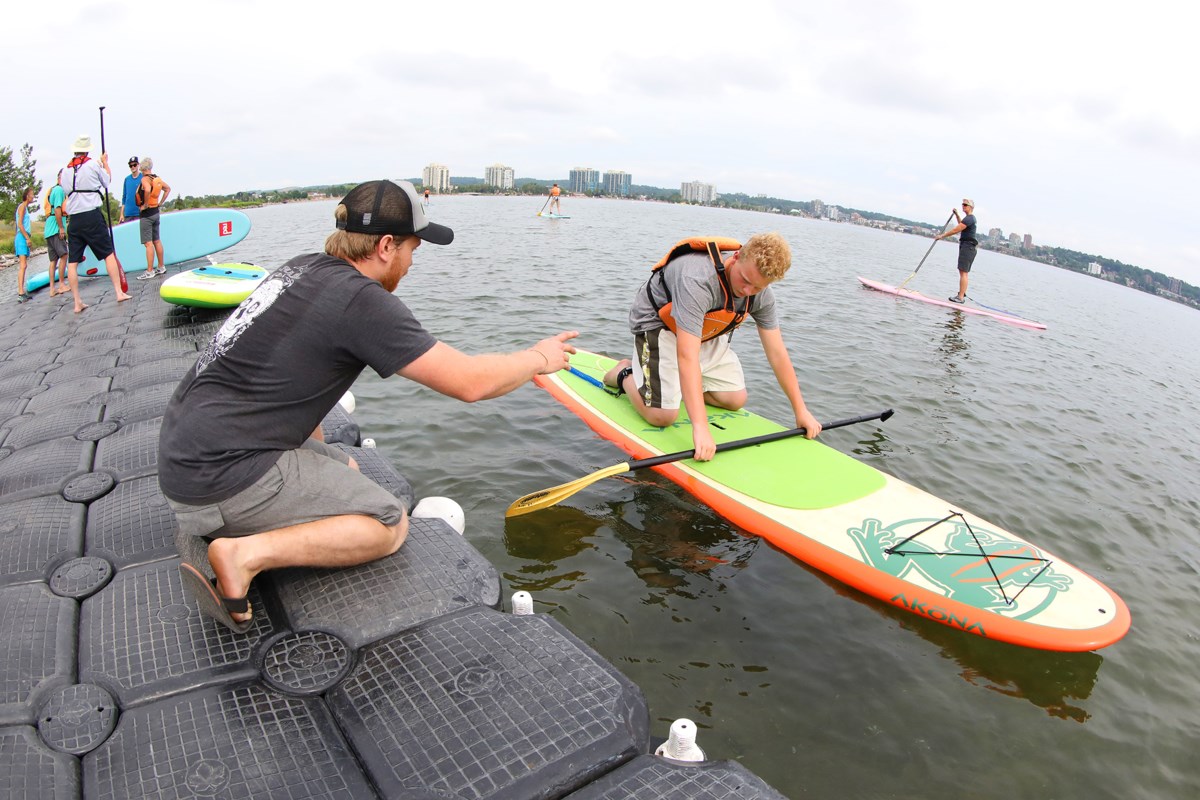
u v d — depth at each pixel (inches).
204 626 85.4
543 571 142.5
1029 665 125.6
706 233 1108.5
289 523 86.0
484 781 64.2
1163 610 148.6
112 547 104.2
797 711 112.0
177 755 67.0
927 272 924.0
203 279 276.4
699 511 166.2
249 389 79.4
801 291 542.6
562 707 73.4
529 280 489.7
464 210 1557.6
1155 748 110.9
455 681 76.7
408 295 414.0
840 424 192.9
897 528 151.6
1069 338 486.6
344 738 70.1
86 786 63.7
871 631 130.7
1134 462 232.1
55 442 148.1
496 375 87.4
